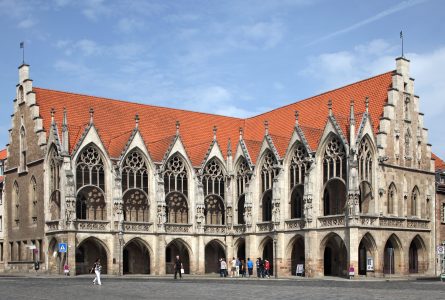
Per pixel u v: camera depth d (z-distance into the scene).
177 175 94.88
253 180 93.44
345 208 80.12
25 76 94.56
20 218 94.69
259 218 92.75
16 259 95.38
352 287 55.62
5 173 99.31
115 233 87.50
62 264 84.25
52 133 87.69
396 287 55.41
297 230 86.38
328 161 83.88
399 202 85.81
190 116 105.81
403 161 87.00
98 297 42.84
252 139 104.38
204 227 95.25
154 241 90.81
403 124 87.50
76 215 86.50
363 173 81.88
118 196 87.88
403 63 88.44
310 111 97.38
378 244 81.19
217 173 98.31
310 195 84.12
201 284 61.22
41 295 44.66
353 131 80.25
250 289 52.47
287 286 57.62
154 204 91.56
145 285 58.72
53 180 88.12
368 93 90.44
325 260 91.81
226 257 96.69
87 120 94.50
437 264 90.38
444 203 94.25
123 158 89.44
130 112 99.88
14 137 97.56
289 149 89.12
